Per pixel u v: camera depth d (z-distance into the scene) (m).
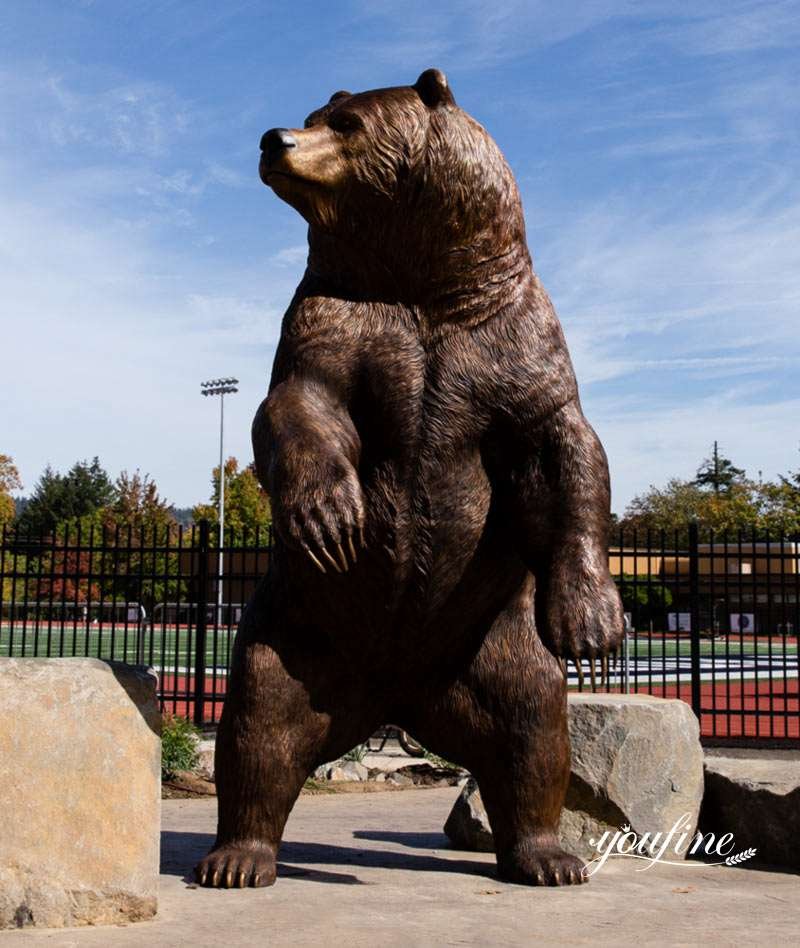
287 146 3.50
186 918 3.29
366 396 3.69
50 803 3.18
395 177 3.60
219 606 13.24
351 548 3.33
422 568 3.76
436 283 3.68
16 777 3.17
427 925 3.29
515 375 3.68
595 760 5.05
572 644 3.57
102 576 11.49
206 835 5.71
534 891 3.89
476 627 4.04
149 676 3.50
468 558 3.81
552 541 3.72
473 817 5.14
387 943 3.03
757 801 4.94
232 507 44.97
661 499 52.62
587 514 3.69
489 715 4.04
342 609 3.83
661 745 5.07
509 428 3.72
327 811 7.32
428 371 3.67
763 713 11.52
